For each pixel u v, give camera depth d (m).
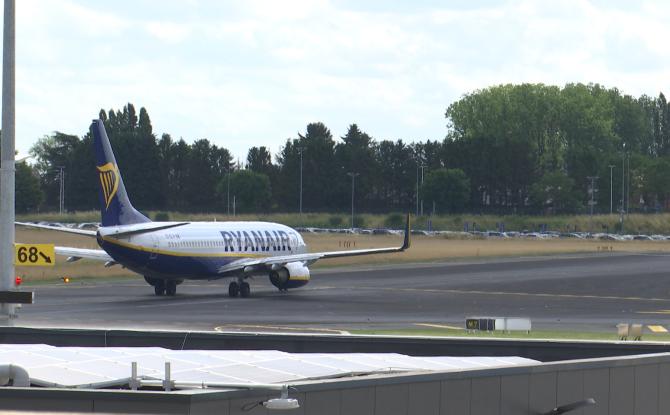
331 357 69.12
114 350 69.31
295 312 197.12
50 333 85.19
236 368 63.34
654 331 173.25
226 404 49.94
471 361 71.12
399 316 193.88
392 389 57.06
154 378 57.97
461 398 60.47
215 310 197.38
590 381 67.25
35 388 49.75
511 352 82.44
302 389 53.03
